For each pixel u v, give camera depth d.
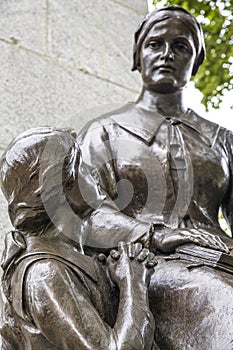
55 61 4.32
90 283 2.46
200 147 3.18
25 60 4.23
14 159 2.54
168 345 2.51
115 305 2.51
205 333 2.43
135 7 4.89
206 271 2.57
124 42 4.66
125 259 2.49
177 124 3.26
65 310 2.30
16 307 2.39
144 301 2.41
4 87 4.08
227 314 2.41
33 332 2.34
